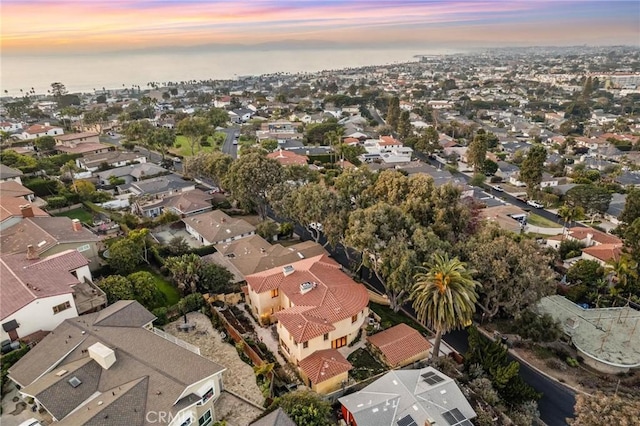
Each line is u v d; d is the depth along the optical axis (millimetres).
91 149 123688
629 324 53250
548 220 102625
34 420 30719
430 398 37156
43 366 35812
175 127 178500
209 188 101688
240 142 157000
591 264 64188
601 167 144750
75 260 49938
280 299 51250
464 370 45406
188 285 54156
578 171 133625
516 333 52406
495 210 97688
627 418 30953
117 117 199750
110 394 32188
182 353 37219
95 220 77000
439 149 166375
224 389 38281
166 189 96125
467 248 53469
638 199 76250
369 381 41656
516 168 138125
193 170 99312
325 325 43406
